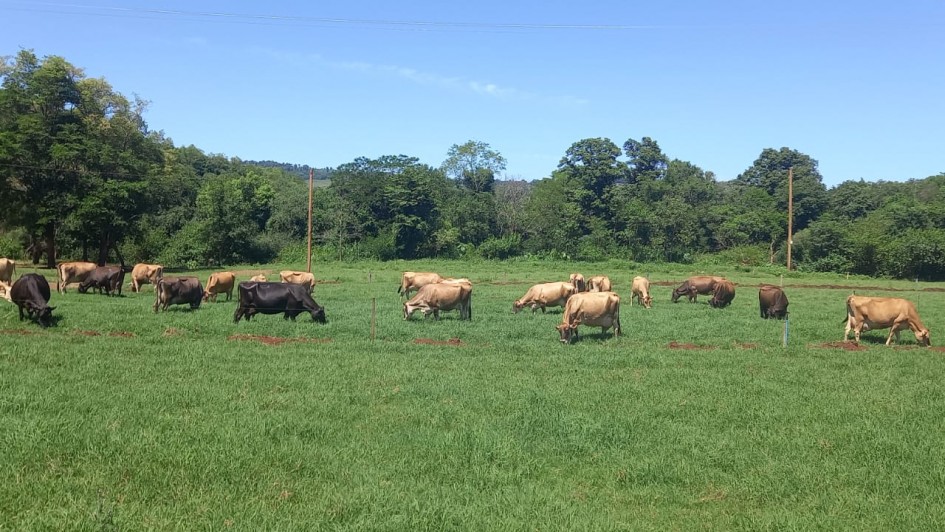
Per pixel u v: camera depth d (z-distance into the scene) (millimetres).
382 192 76625
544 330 21156
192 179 81000
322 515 7164
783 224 77250
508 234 81250
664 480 8656
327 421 10547
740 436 10453
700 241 78875
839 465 9227
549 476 8766
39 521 6676
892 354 18156
